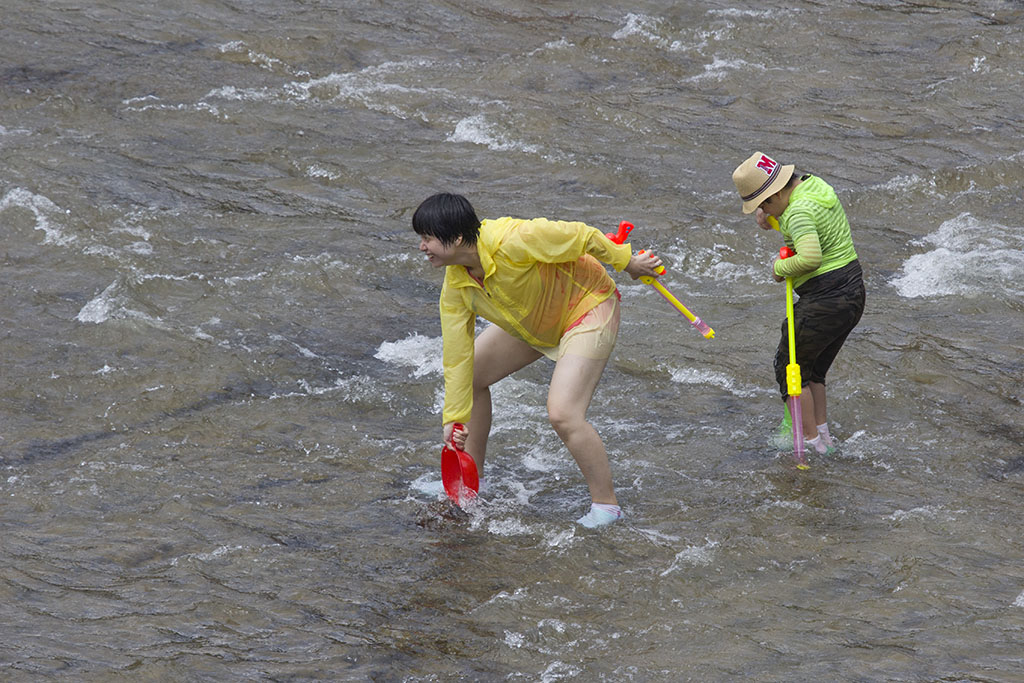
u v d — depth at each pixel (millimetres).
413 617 16203
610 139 39719
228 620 16078
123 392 23750
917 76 45938
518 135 39469
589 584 16984
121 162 35969
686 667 14852
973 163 37719
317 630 15867
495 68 45406
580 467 18484
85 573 17297
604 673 14781
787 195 20562
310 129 39500
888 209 34625
